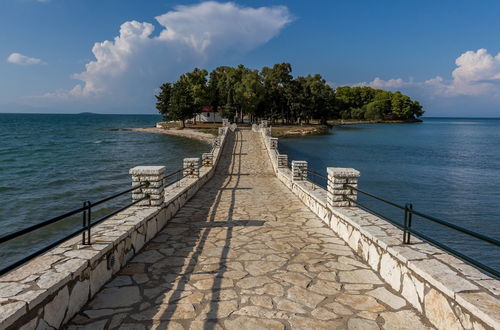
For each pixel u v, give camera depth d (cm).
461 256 389
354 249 641
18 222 1352
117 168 2861
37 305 328
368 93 14488
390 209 1677
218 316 401
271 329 375
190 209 1029
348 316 404
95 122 14800
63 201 1678
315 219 905
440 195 1984
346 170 780
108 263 497
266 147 3062
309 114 8444
